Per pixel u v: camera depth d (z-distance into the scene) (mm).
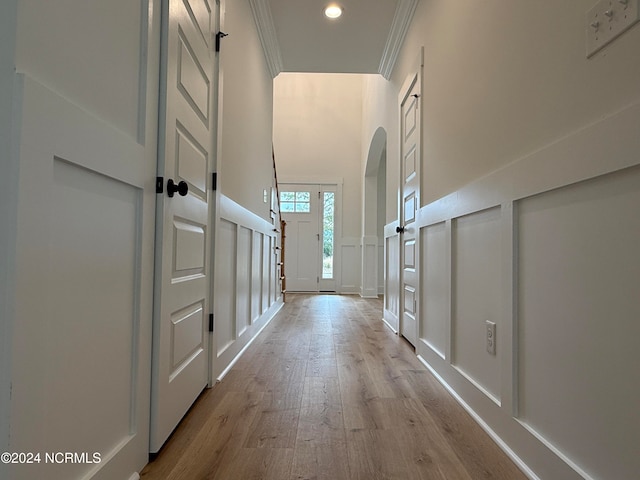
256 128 3029
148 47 1111
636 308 782
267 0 2744
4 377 624
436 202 2098
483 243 1506
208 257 1767
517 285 1245
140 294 1100
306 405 1644
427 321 2295
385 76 3795
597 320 887
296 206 6629
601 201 880
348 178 6617
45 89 688
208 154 1729
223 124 2021
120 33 969
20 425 648
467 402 1610
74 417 813
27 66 655
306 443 1314
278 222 4633
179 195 1343
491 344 1415
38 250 683
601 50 876
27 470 666
